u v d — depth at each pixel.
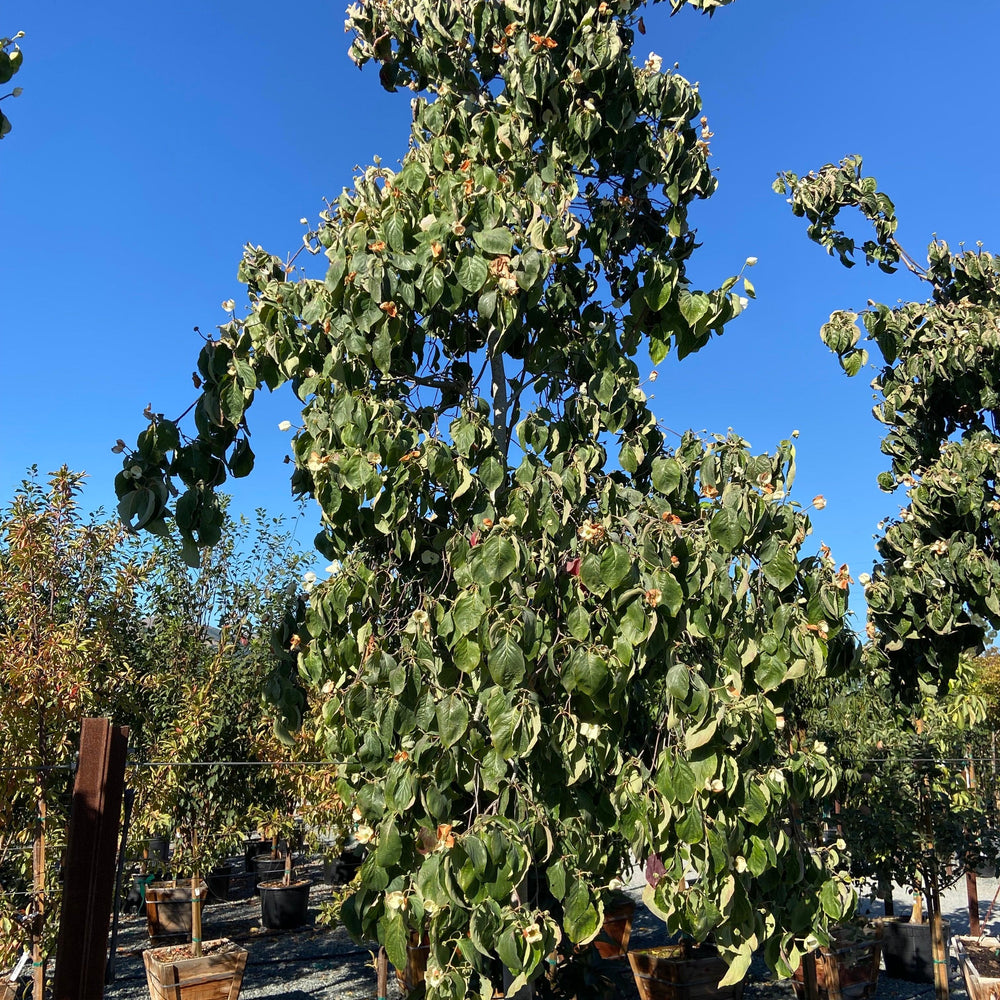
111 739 2.71
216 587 7.29
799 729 4.56
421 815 2.72
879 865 5.89
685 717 2.54
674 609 2.45
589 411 2.91
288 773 6.46
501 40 3.12
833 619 2.77
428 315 2.83
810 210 5.07
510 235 2.66
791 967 2.73
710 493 2.75
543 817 2.51
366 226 2.80
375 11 3.47
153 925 7.66
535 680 2.66
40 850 5.00
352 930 2.76
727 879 2.46
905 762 5.95
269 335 2.83
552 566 2.57
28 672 4.92
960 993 6.27
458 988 2.37
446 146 3.07
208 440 2.69
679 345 3.01
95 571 5.66
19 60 2.06
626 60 3.09
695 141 3.27
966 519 4.28
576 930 2.46
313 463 2.68
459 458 2.68
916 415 4.89
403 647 2.60
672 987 5.12
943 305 4.84
